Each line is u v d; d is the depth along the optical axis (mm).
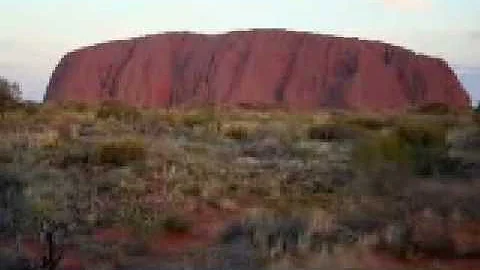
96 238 13102
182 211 15617
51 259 10703
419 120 43781
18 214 13867
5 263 10562
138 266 11180
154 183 18328
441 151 20688
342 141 32406
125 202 16078
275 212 14398
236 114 63875
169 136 33938
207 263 10938
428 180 17391
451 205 14188
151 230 13711
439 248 11602
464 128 36438
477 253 11648
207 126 40406
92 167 20531
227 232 13055
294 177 19969
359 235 12047
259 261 10836
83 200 16000
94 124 38375
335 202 16219
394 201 14789
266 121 50531
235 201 17062
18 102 47844
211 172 20562
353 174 19297
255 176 20281
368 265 10711
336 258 10633
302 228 12156
